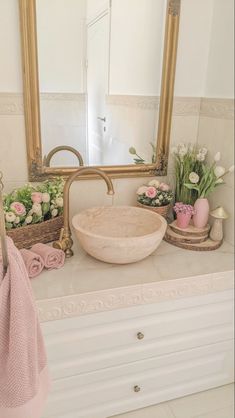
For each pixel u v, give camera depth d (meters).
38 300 1.21
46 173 1.58
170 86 1.65
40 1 1.37
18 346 0.92
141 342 1.43
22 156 1.54
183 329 1.49
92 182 1.69
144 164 1.75
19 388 0.94
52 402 1.39
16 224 1.40
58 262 1.40
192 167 1.70
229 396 1.66
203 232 1.61
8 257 0.91
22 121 1.49
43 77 1.46
